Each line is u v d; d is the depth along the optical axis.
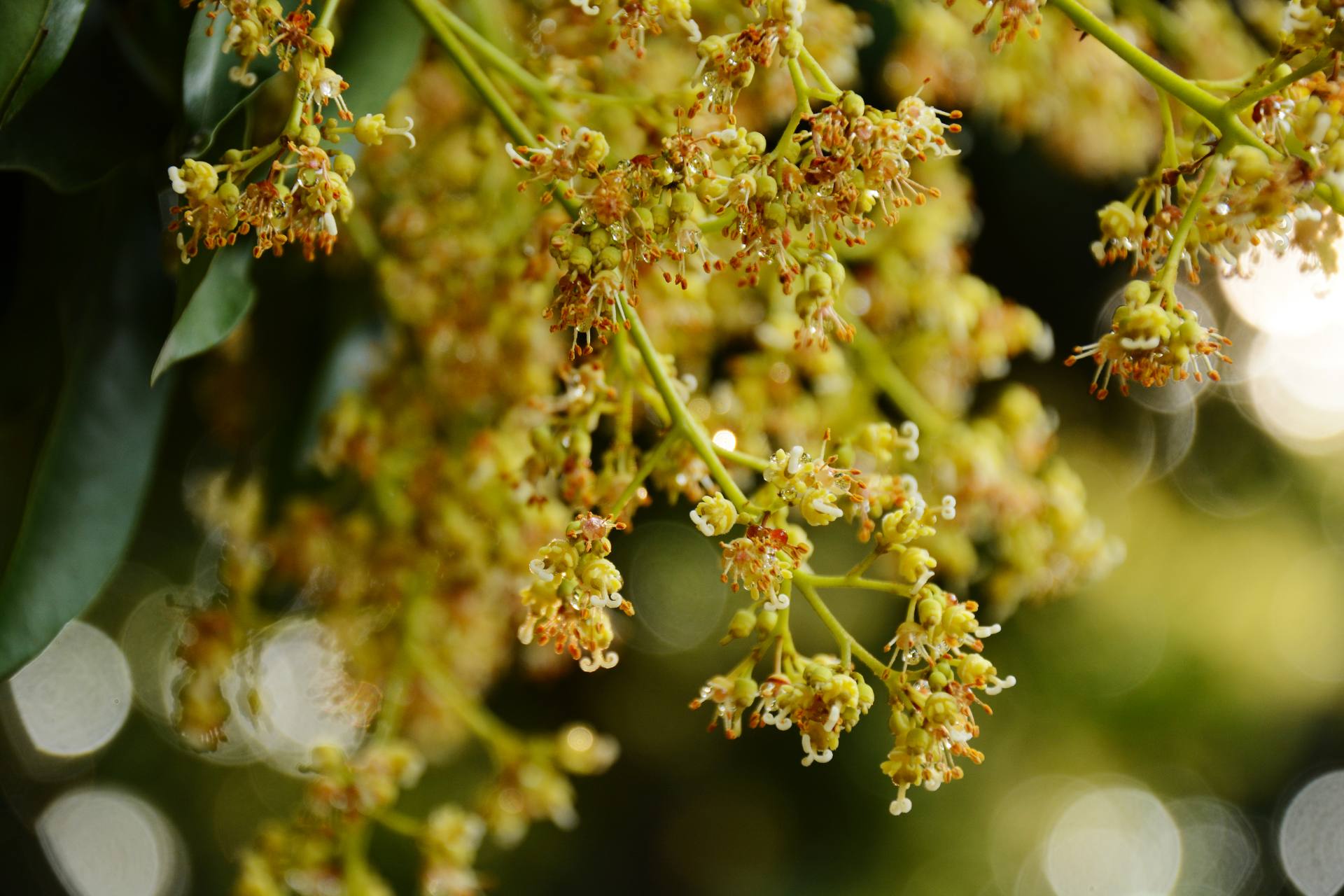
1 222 0.39
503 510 0.39
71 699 0.60
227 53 0.35
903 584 0.35
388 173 0.39
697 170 0.34
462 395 0.39
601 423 0.41
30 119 0.37
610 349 0.36
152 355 0.38
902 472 0.41
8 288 0.39
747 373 0.39
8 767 0.62
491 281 0.38
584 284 0.34
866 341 0.40
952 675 0.34
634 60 0.38
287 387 0.40
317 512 0.39
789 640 0.35
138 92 0.37
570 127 0.36
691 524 0.64
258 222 0.34
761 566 0.34
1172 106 0.37
